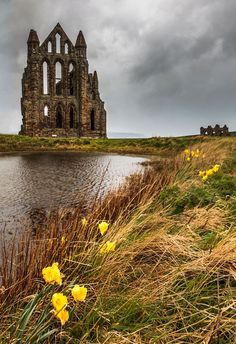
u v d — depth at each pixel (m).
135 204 7.21
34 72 72.50
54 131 74.69
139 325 3.07
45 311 2.70
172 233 5.17
